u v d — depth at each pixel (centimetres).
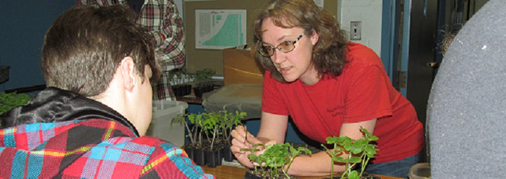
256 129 267
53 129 64
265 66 154
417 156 170
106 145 64
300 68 136
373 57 140
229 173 149
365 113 134
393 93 155
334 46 135
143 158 64
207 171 152
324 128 157
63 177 61
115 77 73
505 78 43
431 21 291
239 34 315
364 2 274
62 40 69
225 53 267
